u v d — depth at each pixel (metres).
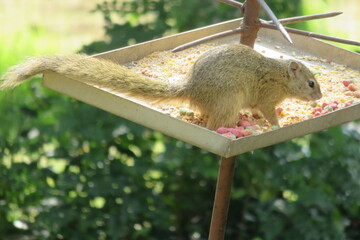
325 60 9.52
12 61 14.90
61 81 7.48
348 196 11.84
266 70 8.03
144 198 11.78
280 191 12.23
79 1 19.09
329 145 11.73
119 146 11.99
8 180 11.88
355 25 15.89
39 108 12.16
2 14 17.22
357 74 9.06
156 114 6.73
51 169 11.96
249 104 8.11
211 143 6.31
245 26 8.24
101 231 11.75
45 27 17.12
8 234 11.96
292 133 6.76
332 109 7.96
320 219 11.60
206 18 12.44
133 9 12.33
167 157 11.69
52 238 11.80
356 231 12.29
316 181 11.71
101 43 11.91
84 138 11.92
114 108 7.10
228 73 7.50
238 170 12.08
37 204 11.96
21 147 11.95
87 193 11.72
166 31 12.23
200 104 7.48
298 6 12.81
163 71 8.56
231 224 12.36
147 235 12.07
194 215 12.40
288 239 11.66
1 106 12.13
